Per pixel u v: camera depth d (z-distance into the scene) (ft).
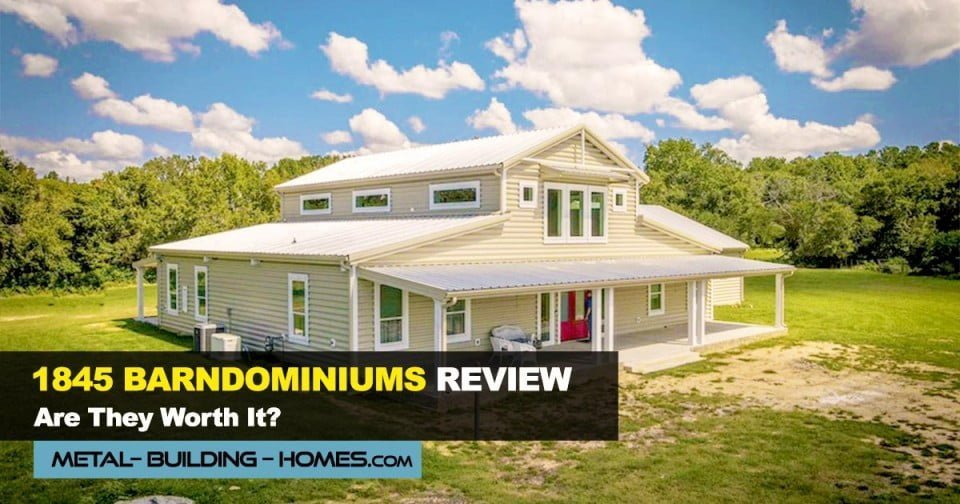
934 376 53.72
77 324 83.76
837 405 44.34
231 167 179.42
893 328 80.59
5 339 70.49
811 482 30.14
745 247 103.35
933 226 175.42
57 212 136.87
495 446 35.68
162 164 317.01
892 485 29.81
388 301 51.03
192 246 73.10
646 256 75.41
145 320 85.56
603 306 70.49
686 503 27.76
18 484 29.55
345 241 55.83
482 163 60.23
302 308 54.44
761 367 57.67
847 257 187.21
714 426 39.32
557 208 64.34
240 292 63.36
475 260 56.49
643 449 35.06
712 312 89.30
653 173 260.01
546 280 50.96
